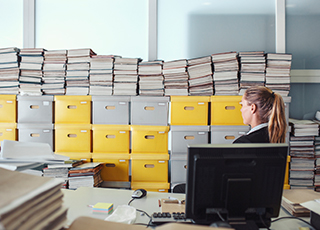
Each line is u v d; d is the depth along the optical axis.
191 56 2.29
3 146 0.83
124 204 1.03
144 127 1.92
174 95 1.94
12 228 0.41
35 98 1.94
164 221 0.83
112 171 1.96
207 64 1.92
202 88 1.94
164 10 2.29
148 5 2.26
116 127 1.93
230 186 0.70
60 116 1.95
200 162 0.70
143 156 1.92
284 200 1.01
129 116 1.99
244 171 0.71
